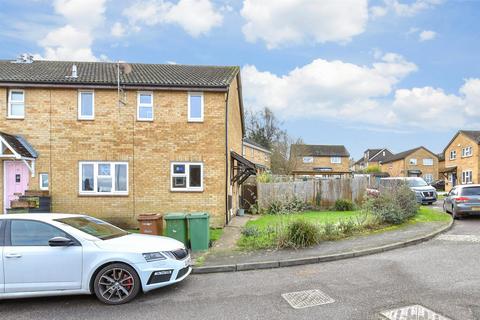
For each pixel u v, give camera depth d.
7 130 13.00
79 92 13.23
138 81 13.34
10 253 5.47
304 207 17.23
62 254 5.55
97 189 13.19
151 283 5.73
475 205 14.03
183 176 13.41
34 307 5.45
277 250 8.70
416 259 7.76
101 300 5.53
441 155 60.75
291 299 5.47
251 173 16.70
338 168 62.62
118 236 6.43
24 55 16.75
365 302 5.21
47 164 13.06
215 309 5.14
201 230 9.14
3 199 12.87
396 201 12.79
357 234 10.48
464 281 6.05
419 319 4.52
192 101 13.59
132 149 13.32
